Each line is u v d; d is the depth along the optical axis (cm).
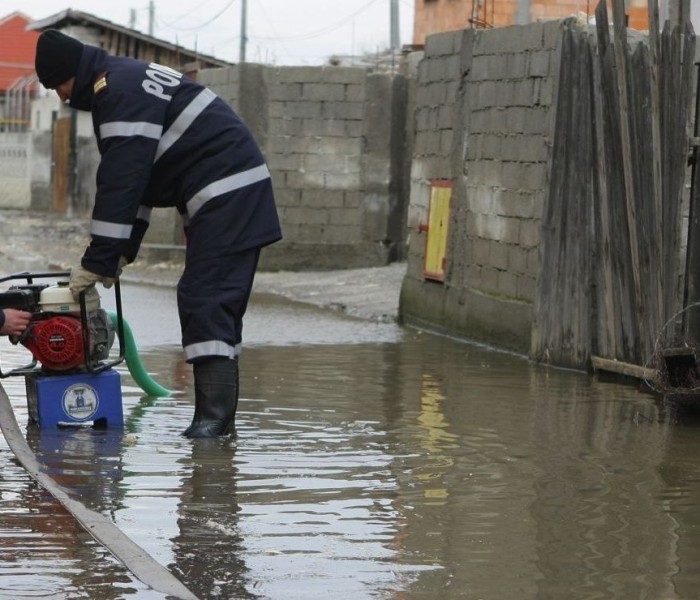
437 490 641
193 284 770
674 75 951
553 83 1130
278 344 1241
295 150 2109
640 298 996
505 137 1253
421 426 818
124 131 737
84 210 3706
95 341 789
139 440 752
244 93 2092
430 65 1476
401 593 478
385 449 740
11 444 716
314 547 534
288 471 676
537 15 2417
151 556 514
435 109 1455
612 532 568
